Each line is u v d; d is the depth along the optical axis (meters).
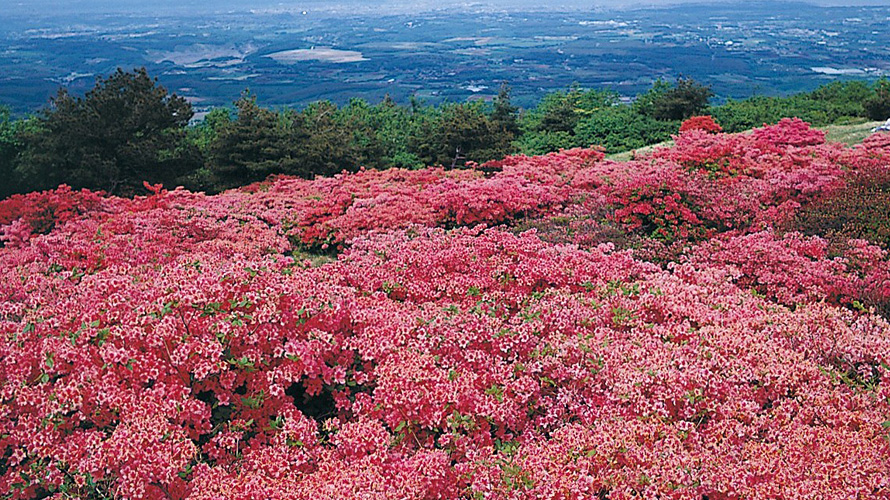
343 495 3.92
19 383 4.46
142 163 19.30
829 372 5.16
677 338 5.97
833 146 14.95
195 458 4.48
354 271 7.62
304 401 5.23
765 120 24.59
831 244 9.17
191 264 6.09
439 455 4.25
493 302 6.79
